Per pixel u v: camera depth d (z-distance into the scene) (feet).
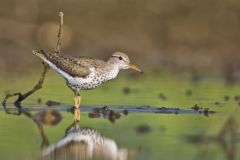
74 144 38.55
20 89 60.54
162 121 45.85
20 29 86.94
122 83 68.59
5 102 52.60
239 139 39.70
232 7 89.86
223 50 88.63
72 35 87.51
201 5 89.71
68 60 51.11
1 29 86.28
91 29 88.79
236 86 66.85
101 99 56.13
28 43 86.33
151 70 81.25
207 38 89.40
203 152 36.06
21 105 52.16
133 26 89.71
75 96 51.67
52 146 37.88
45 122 45.47
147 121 45.80
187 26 89.71
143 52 87.86
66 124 44.83
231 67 83.20
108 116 47.73
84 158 35.53
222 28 89.61
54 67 51.37
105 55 85.87
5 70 76.89
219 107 52.08
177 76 75.25
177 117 47.39
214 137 40.09
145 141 39.11
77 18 88.58
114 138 40.09
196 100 55.88
